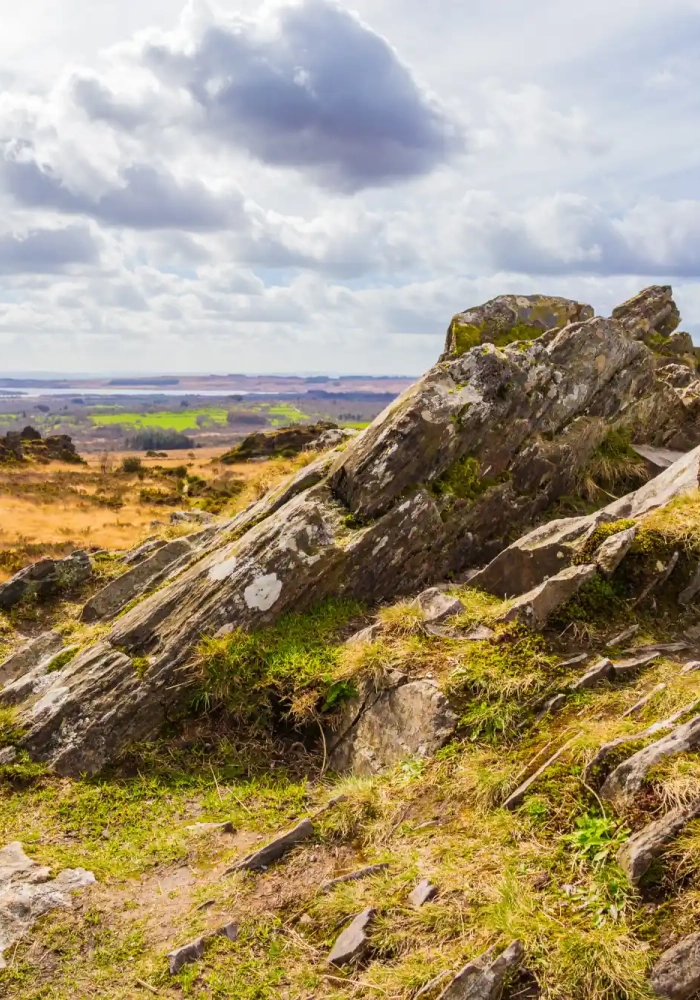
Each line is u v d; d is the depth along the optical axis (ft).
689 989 10.98
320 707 20.63
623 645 19.84
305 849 15.72
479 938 12.28
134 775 20.20
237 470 132.77
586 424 30.25
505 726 17.46
